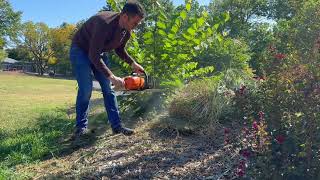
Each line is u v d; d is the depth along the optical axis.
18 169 4.20
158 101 5.77
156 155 4.17
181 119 5.08
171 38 5.70
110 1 6.12
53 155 4.56
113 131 4.95
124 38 4.81
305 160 2.80
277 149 2.88
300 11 4.73
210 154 4.06
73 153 4.60
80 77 4.84
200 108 5.09
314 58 3.20
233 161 3.76
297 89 3.01
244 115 3.50
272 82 3.21
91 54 4.50
